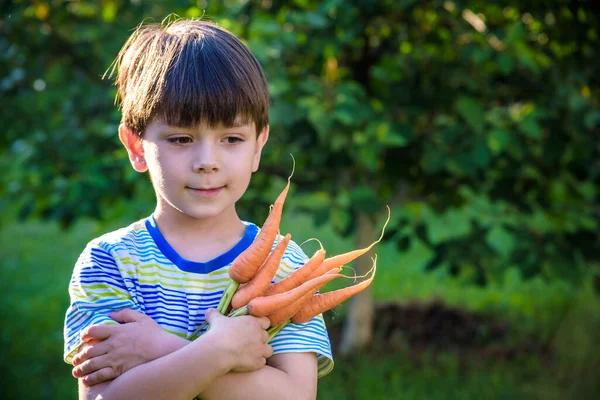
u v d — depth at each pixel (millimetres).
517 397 4461
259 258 1614
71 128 4641
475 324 5586
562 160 4391
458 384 4664
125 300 1641
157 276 1663
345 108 3727
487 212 4652
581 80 4055
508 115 4238
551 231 4520
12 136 4762
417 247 8172
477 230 4465
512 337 5461
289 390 1597
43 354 5391
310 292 1607
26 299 6863
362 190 4117
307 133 3984
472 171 3924
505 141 3883
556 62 4191
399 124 4004
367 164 3730
